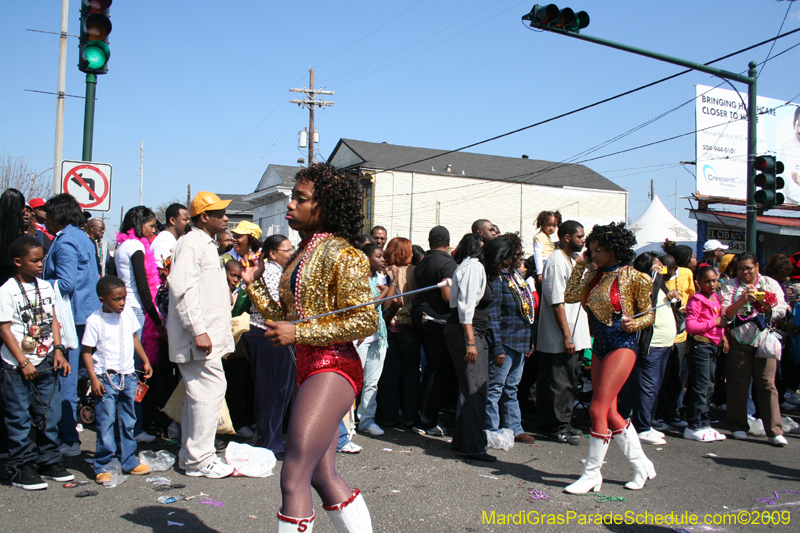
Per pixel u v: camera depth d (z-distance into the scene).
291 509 2.53
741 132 16.70
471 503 4.03
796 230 14.51
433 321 5.81
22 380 4.02
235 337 5.32
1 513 3.56
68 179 6.63
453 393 6.99
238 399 5.62
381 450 5.30
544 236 7.36
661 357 5.96
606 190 39.47
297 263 2.81
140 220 5.80
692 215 15.98
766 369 5.96
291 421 2.62
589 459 4.31
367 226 33.81
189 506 3.79
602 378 4.29
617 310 4.28
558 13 7.82
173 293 4.19
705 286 6.04
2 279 4.57
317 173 2.85
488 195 36.06
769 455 5.55
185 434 4.41
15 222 4.61
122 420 4.35
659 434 5.89
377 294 5.89
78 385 5.81
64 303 4.48
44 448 4.16
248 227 5.92
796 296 7.12
